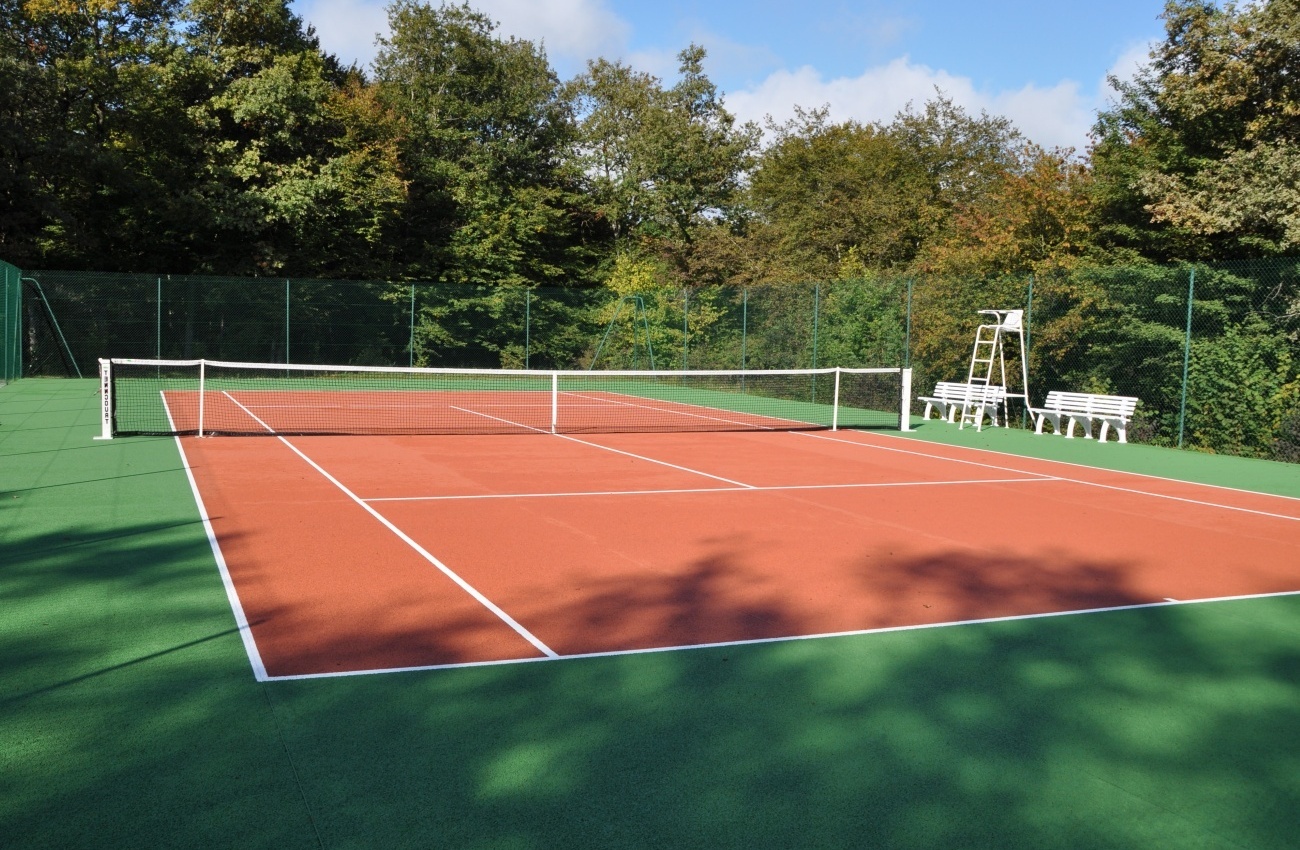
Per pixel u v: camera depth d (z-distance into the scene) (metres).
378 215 34.75
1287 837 3.93
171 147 32.22
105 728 4.66
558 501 11.07
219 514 9.87
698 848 3.72
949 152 41.66
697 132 45.44
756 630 6.44
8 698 5.01
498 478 12.68
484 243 39.75
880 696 5.32
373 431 18.27
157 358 30.44
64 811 3.88
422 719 4.85
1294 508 11.66
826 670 5.71
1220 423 17.00
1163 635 6.58
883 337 24.58
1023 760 4.57
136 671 5.43
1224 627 6.80
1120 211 23.61
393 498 11.03
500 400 26.31
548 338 34.91
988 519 10.55
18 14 30.66
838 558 8.54
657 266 40.62
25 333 29.39
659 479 12.85
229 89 31.66
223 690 5.18
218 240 33.62
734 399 27.66
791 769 4.40
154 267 34.12
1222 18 19.28
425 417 21.44
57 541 8.52
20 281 28.64
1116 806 4.15
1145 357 18.44
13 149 28.73
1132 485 13.26
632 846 3.72
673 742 4.65
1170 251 22.52
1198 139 21.62
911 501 11.57
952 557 8.70
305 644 5.95
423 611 6.68
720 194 46.59
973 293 22.00
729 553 8.63
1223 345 17.00
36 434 16.11
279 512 10.05
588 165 49.91
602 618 6.62
